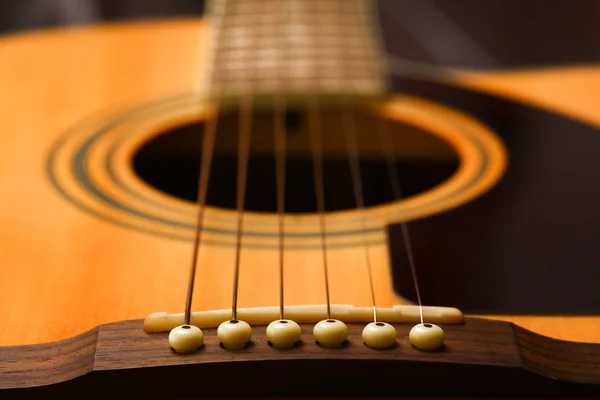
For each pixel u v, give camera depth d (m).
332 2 0.63
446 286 0.34
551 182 0.41
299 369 0.30
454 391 0.30
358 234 0.37
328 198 0.51
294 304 0.33
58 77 0.54
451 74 0.58
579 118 0.49
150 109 0.49
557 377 0.30
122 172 0.42
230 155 0.51
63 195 0.40
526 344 0.31
